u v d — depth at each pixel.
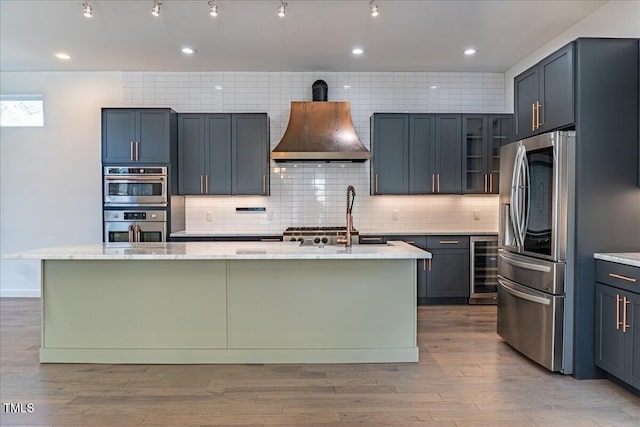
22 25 3.97
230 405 2.55
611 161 2.89
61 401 2.60
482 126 5.27
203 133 5.19
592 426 2.31
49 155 5.44
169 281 3.20
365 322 3.22
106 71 5.40
